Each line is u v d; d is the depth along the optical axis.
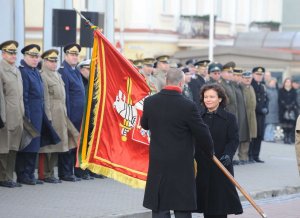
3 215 13.12
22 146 15.73
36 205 14.12
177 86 10.82
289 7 62.16
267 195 17.75
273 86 30.91
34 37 37.94
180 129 10.67
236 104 21.67
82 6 29.89
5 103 15.41
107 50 12.11
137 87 12.24
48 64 16.53
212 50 36.78
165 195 10.63
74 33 19.52
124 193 16.02
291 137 31.17
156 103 10.79
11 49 15.48
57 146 16.55
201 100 11.69
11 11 20.56
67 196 15.24
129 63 12.15
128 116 12.19
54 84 16.48
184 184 10.63
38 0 37.81
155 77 19.23
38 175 16.86
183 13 46.28
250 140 22.39
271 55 37.12
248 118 22.34
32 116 15.98
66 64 17.06
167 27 45.09
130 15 43.31
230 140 11.50
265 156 25.30
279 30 54.12
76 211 13.74
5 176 15.91
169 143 10.66
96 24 19.66
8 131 15.41
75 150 17.22
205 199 11.35
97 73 12.15
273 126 31.31
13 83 15.48
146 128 11.03
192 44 45.94
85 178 17.55
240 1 50.91
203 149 10.86
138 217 13.90
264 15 53.59
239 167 21.89
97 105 12.15
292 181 19.50
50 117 16.34
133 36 43.31
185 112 10.63
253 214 15.16
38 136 15.96
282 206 16.42
